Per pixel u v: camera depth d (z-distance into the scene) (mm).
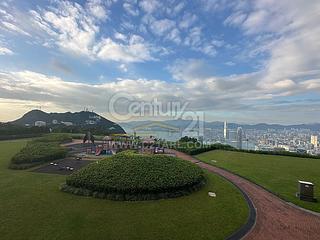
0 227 7012
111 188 9703
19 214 7934
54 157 17719
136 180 10172
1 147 23047
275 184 12461
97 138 31375
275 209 9242
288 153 22219
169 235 6840
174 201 9516
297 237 7105
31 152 16906
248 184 12617
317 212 8992
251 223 7859
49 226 7152
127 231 7000
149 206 8922
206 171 15492
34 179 12320
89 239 6496
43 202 9047
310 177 13914
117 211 8398
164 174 11000
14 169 14461
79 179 10398
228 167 16672
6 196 9648
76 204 8938
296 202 9922
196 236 6832
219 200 9836
